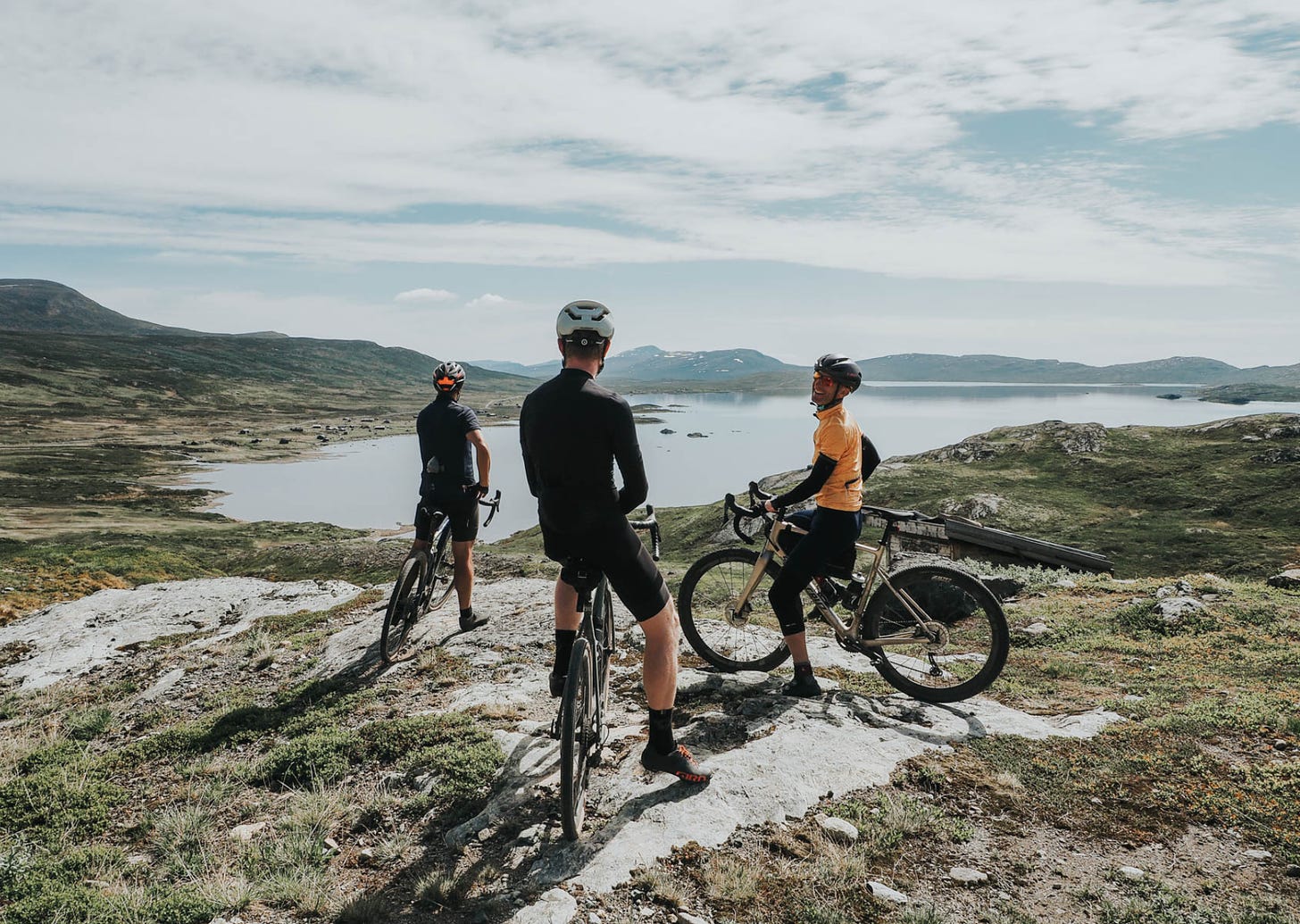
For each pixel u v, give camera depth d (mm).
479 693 6172
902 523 5754
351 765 5168
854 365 5254
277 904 3633
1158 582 11078
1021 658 7332
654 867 3656
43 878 3979
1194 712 5492
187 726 6246
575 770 4035
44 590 19609
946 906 3477
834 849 3828
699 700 5824
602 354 3852
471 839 4059
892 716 5480
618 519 3867
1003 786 4520
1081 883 3646
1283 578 11047
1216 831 4020
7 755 6031
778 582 5617
